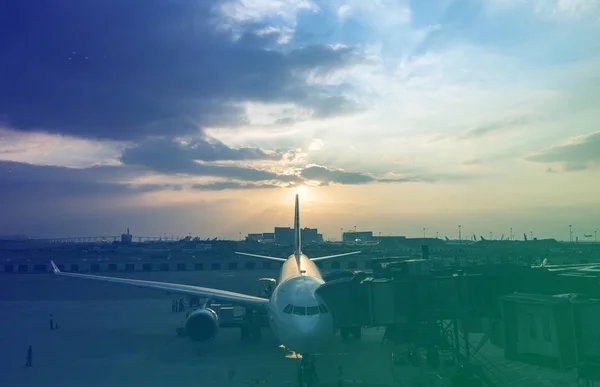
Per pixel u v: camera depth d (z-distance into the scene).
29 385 28.06
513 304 20.62
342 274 46.09
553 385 25.17
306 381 27.25
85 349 38.16
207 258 144.50
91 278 47.34
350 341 39.56
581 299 19.80
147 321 52.03
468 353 28.47
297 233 65.88
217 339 42.06
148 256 157.62
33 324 50.28
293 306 28.50
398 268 30.31
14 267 120.94
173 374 30.17
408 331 31.84
